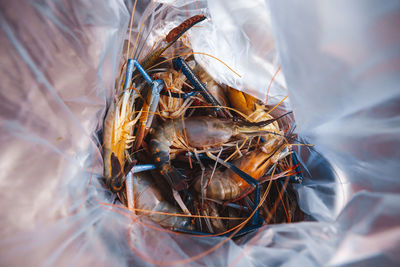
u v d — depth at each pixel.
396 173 0.28
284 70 0.31
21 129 0.26
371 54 0.27
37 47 0.27
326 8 0.27
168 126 0.37
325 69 0.29
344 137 0.31
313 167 0.34
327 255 0.28
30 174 0.26
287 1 0.29
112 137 0.33
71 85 0.29
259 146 0.37
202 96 0.38
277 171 0.38
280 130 0.39
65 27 0.28
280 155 0.36
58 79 0.28
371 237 0.28
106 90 0.33
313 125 0.32
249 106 0.39
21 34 0.26
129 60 0.35
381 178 0.29
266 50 0.34
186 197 0.36
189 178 0.37
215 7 0.35
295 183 0.36
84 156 0.29
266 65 0.35
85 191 0.29
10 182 0.25
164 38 0.40
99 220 0.28
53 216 0.26
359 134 0.30
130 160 0.34
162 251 0.28
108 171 0.32
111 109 0.33
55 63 0.28
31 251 0.25
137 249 0.28
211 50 0.37
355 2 0.26
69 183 0.28
